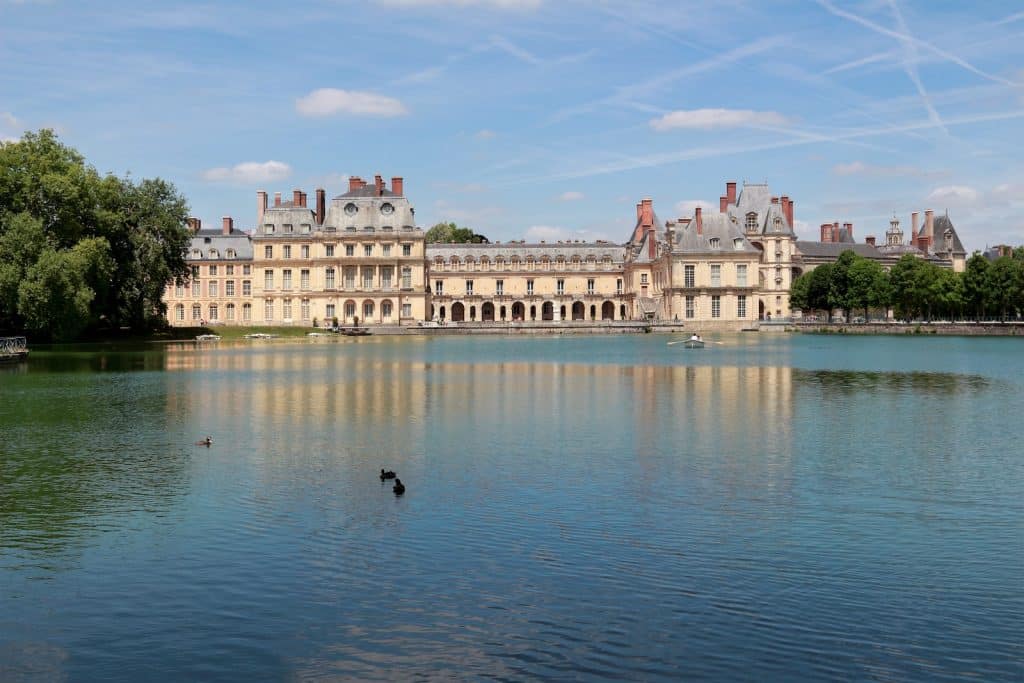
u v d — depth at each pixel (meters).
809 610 18.42
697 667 16.08
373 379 66.25
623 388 59.31
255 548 22.17
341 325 186.50
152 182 125.88
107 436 38.25
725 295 188.25
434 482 28.98
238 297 194.38
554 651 16.64
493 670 15.96
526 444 36.16
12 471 30.89
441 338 154.88
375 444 36.16
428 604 18.69
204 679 15.77
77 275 93.38
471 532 23.34
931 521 24.56
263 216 189.38
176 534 23.36
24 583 20.00
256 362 85.50
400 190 191.12
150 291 120.69
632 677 15.74
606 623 17.80
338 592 19.33
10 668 16.17
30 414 45.25
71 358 88.69
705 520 24.52
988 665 16.19
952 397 53.34
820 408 48.00
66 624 17.94
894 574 20.41
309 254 188.50
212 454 34.03
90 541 22.86
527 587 19.56
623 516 24.88
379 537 22.95
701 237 189.25
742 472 30.56
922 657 16.45
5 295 91.19
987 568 20.81
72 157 109.69
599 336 163.00
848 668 16.06
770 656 16.47
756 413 45.81
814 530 23.66
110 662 16.38
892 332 165.62
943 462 32.44
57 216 101.81
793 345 122.81
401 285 188.00
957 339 138.75
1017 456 33.59
